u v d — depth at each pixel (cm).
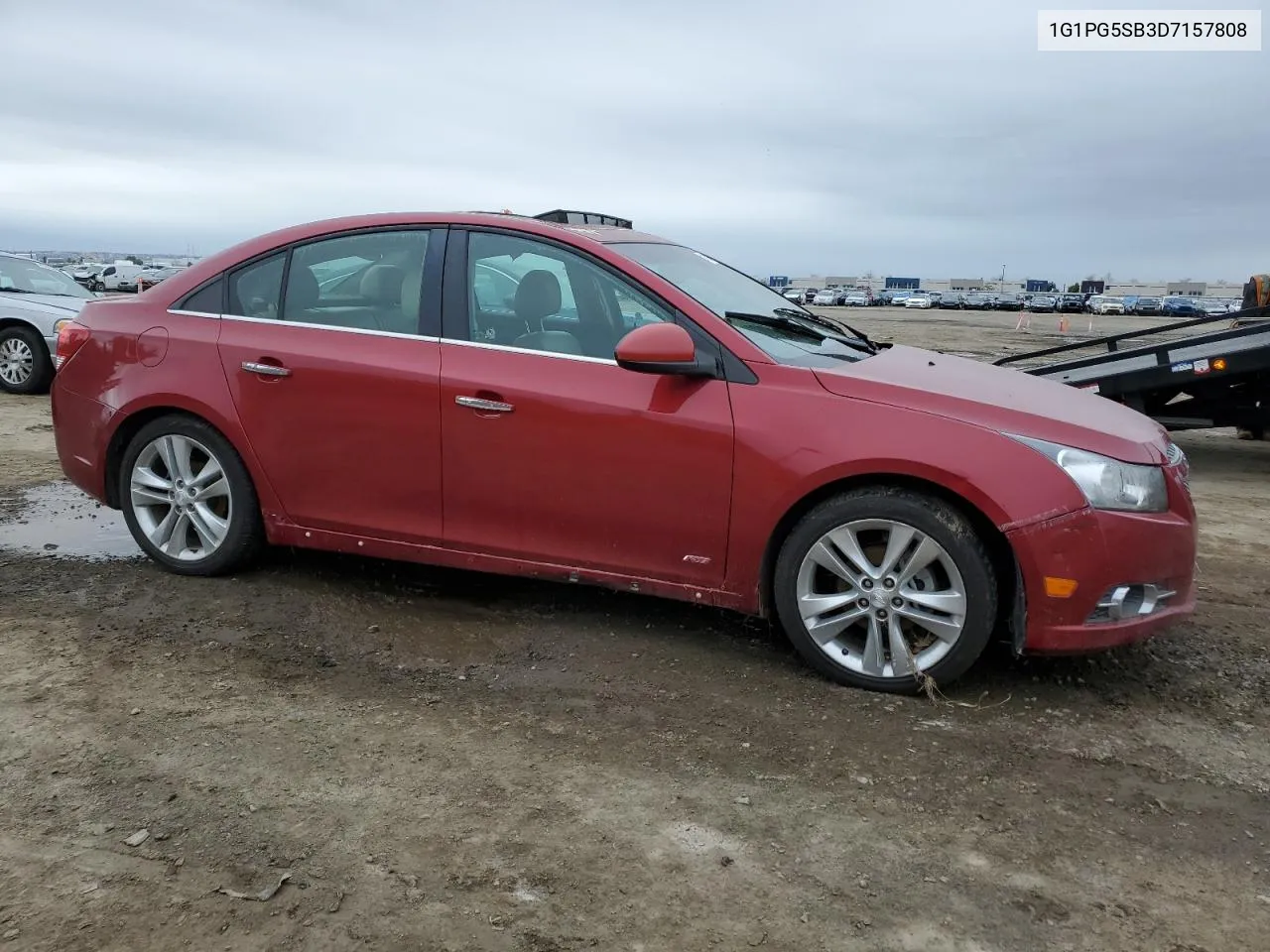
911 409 331
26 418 880
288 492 412
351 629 392
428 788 277
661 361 336
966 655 330
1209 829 266
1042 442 321
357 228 411
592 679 352
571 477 363
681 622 407
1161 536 323
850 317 5434
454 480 381
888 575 335
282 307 415
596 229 419
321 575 449
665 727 317
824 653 347
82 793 269
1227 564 521
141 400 427
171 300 433
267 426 408
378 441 390
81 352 445
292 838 252
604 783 282
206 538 433
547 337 377
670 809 269
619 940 217
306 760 291
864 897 234
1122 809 275
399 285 398
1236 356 760
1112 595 320
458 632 393
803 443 335
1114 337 903
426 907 227
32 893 228
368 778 281
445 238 396
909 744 308
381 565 466
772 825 263
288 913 223
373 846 249
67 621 390
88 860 241
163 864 240
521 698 336
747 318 383
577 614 414
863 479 337
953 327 4081
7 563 458
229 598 418
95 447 444
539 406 363
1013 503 315
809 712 329
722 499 346
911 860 249
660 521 356
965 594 326
